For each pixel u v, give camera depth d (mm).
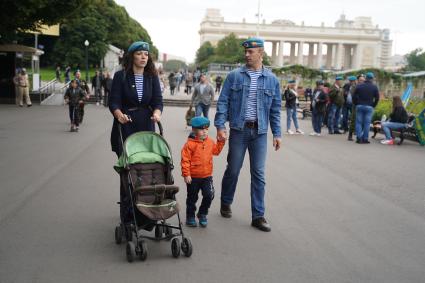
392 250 5191
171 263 4629
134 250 4578
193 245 5156
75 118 14781
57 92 29500
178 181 8234
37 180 8016
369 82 14367
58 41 63094
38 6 17906
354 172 9664
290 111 16625
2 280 4148
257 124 5793
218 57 87500
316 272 4516
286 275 4422
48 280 4172
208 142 5652
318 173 9445
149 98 5305
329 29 136125
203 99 15750
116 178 8281
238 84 5793
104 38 63812
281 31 135500
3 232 5410
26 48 26203
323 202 7188
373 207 6984
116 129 5336
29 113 20781
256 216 5809
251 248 5113
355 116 14961
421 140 14352
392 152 12758
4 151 10852
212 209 6617
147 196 4695
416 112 17844
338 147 13469
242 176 8914
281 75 35562
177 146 12383
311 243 5336
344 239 5512
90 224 5781
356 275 4477
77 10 21141
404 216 6562
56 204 6602
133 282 4164
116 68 50438
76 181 8000
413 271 4617
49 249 4930
